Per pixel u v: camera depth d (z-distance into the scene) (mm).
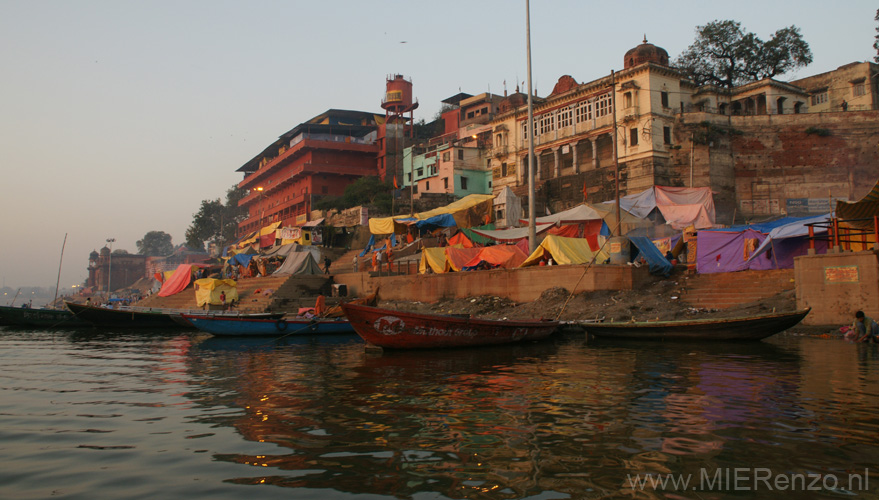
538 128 47438
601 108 42094
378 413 7738
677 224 30438
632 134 40000
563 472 5285
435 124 71375
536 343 16594
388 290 29406
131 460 5781
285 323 20609
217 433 6812
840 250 16625
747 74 47656
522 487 4922
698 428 6688
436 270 27844
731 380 9633
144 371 12266
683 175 38625
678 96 40250
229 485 5035
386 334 14211
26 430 7027
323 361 13492
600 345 15648
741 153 38812
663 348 14500
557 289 22047
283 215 66562
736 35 46781
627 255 23672
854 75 42312
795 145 38469
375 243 41562
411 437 6512
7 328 27406
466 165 54188
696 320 15109
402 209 48500
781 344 14469
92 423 7387
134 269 103875
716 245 22891
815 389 8750
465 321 14812
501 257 26141
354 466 5520
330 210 52719
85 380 11031
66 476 5301
